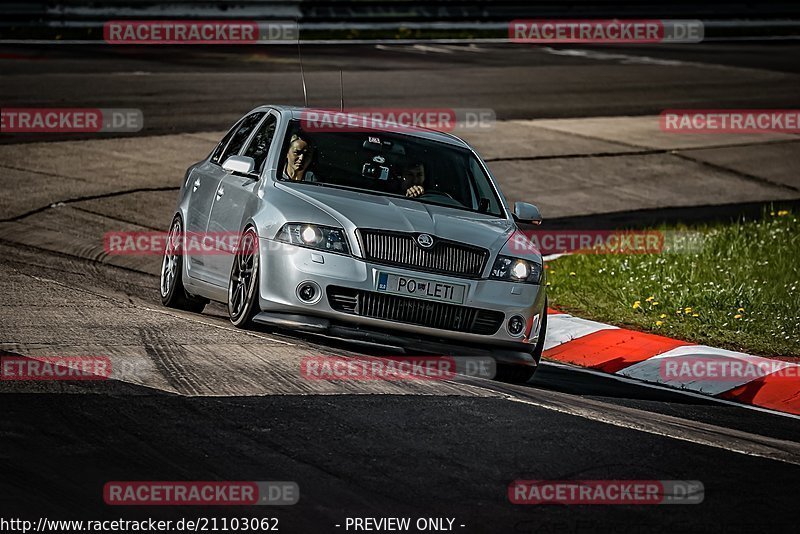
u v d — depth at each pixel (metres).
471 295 27.28
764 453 22.50
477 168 32.19
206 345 25.97
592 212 58.88
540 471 19.30
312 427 20.42
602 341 35.56
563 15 135.62
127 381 22.28
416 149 31.70
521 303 27.89
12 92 75.69
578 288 42.41
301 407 21.58
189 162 60.69
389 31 126.88
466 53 118.06
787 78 112.38
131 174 56.97
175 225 34.44
